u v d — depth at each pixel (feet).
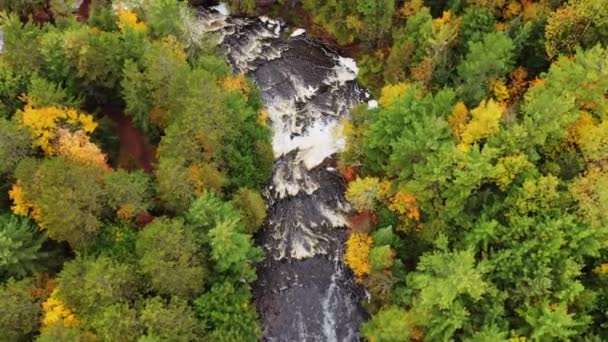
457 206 171.53
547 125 162.61
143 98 192.85
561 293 151.33
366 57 240.12
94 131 200.95
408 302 171.94
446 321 157.58
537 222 161.17
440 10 228.43
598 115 175.32
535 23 200.85
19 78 186.50
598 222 154.30
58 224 162.71
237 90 198.29
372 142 189.06
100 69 195.72
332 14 239.30
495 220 162.40
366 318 193.67
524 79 203.00
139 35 195.62
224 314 166.71
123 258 167.94
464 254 154.51
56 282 165.68
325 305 196.54
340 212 211.61
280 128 229.45
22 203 169.37
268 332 191.42
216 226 168.45
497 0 207.00
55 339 147.33
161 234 161.79
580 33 193.88
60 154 178.19
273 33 258.98
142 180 178.09
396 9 232.12
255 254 184.44
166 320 154.40
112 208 175.42
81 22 235.40
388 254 176.55
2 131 168.96
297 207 212.84
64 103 186.29
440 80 210.79
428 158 168.45
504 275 159.22
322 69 246.88
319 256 204.54
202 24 257.75
